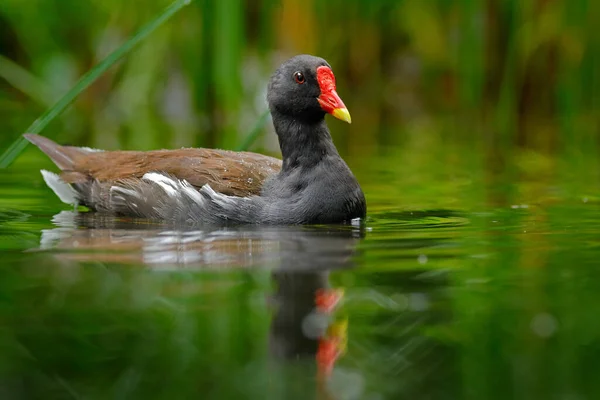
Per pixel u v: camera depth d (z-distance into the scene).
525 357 6.51
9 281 8.29
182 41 19.34
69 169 13.52
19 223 11.59
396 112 23.08
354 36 21.69
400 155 17.94
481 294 7.89
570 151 18.14
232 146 18.22
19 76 21.22
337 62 21.80
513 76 20.77
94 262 9.06
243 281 8.30
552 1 19.44
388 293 7.91
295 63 12.22
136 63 20.80
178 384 6.05
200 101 18.69
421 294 7.89
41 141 14.10
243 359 6.46
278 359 6.49
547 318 7.24
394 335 6.92
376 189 14.30
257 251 9.62
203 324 7.10
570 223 11.24
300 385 6.07
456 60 21.39
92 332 6.93
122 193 12.59
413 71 23.17
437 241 10.16
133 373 6.21
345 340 6.82
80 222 11.79
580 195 13.52
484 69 20.69
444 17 21.16
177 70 21.64
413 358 6.50
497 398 5.88
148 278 8.41
